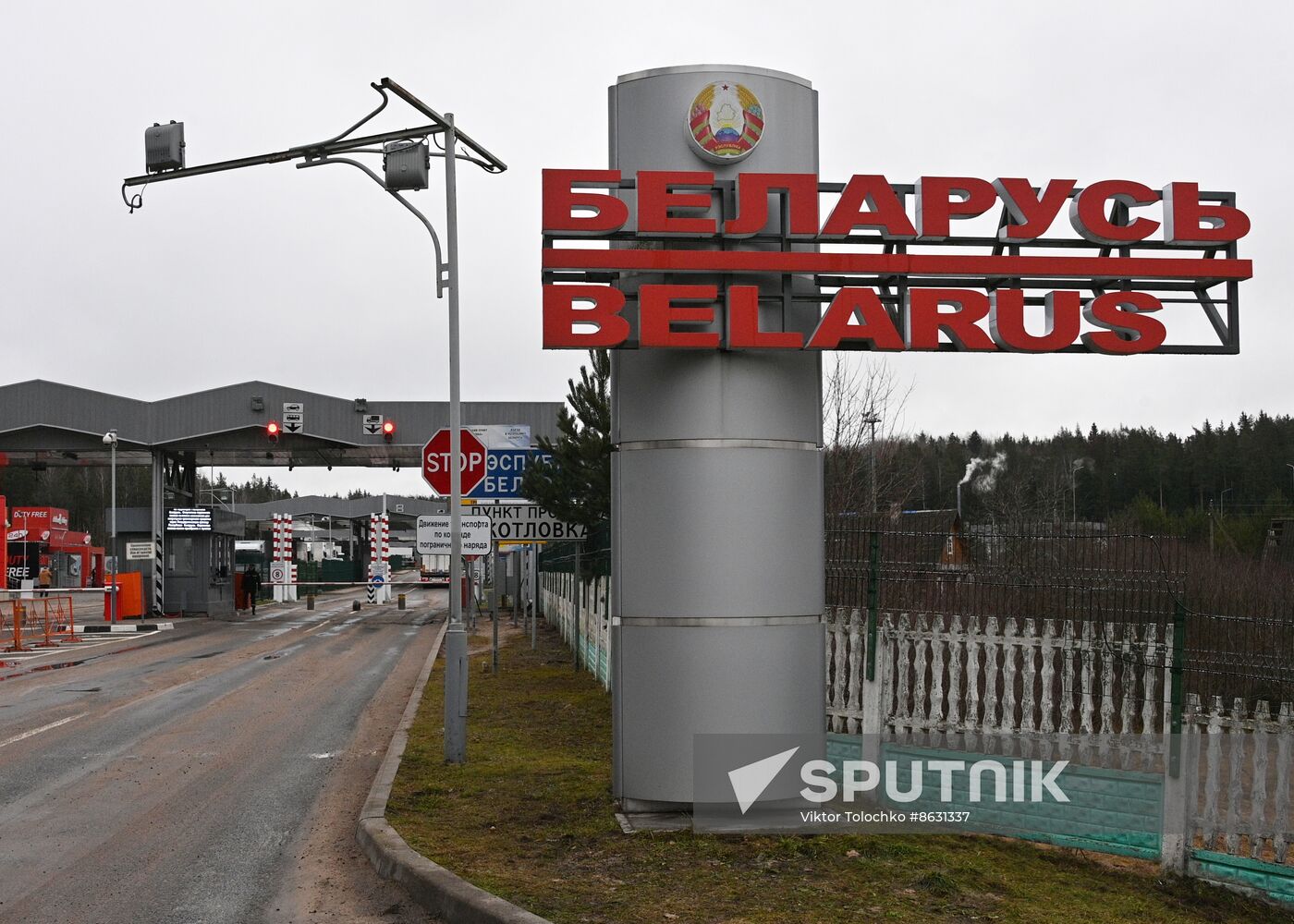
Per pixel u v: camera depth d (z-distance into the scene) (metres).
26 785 10.41
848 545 11.14
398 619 41.44
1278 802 7.58
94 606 56.75
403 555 119.75
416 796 9.36
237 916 6.55
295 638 31.41
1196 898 7.51
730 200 8.55
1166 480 61.66
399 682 19.72
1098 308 8.58
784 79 8.80
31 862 7.73
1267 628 10.11
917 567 10.92
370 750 12.38
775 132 8.73
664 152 8.67
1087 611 9.99
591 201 8.30
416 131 11.81
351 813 9.24
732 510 8.45
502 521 19.50
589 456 19.88
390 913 6.59
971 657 9.26
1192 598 12.36
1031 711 8.98
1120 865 8.01
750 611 8.44
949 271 8.50
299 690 18.42
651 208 8.29
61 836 8.47
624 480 8.68
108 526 41.12
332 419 37.25
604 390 20.08
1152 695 8.59
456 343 11.69
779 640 8.49
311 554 91.94
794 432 8.66
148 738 13.23
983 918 6.43
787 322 8.49
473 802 9.12
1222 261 8.62
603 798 9.09
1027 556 10.71
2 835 8.51
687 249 8.68
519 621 36.09
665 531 8.51
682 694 8.42
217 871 7.48
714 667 8.40
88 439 38.53
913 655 11.12
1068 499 60.03
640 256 8.29
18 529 58.66
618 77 8.86
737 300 8.30
